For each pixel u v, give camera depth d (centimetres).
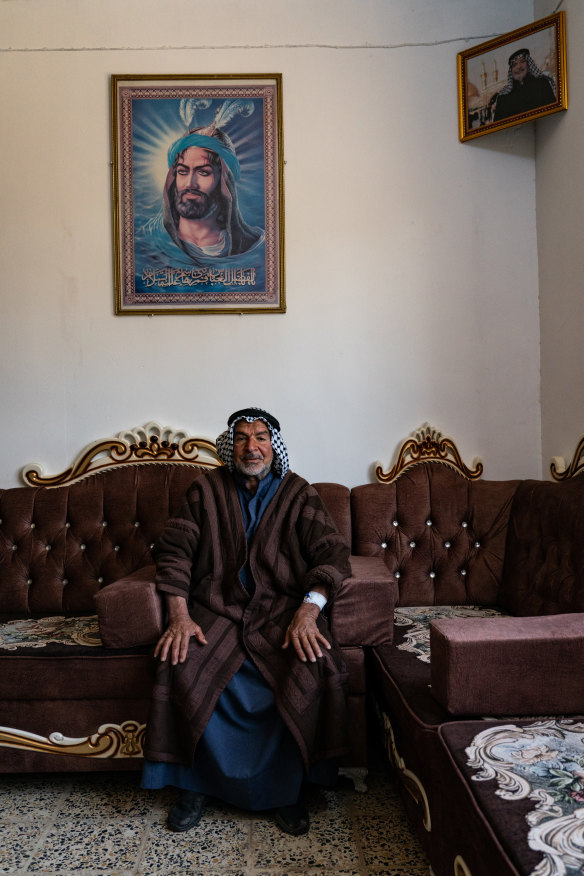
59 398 344
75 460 343
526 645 178
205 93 347
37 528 317
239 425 263
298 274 348
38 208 345
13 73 344
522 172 350
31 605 310
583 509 248
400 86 350
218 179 348
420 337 350
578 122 302
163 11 348
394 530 315
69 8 346
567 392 320
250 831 220
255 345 347
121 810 235
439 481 321
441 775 165
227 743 226
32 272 344
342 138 349
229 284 347
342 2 349
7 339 344
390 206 350
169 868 199
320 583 244
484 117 339
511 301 351
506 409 350
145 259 346
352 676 243
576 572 242
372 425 349
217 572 257
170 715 228
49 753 244
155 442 340
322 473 349
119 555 314
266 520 262
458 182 351
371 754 279
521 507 296
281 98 346
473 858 139
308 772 221
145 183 346
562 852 118
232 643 240
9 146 344
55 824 225
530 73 323
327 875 195
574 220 308
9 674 240
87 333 345
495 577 300
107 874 197
